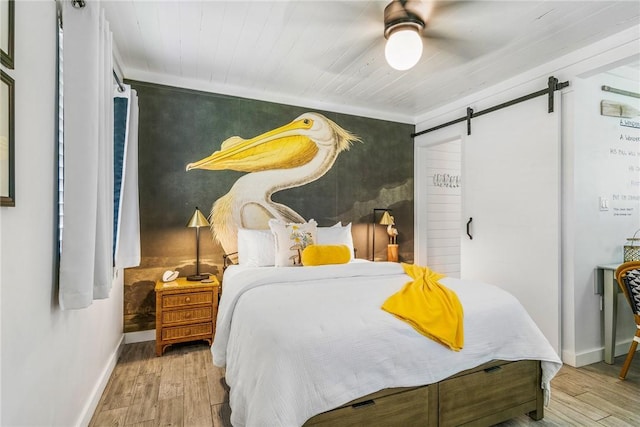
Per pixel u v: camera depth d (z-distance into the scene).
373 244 4.07
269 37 2.45
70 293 1.40
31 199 1.21
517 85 3.09
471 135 3.53
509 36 2.41
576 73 2.62
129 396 2.11
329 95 3.62
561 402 2.08
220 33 2.40
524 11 2.10
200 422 1.85
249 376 1.42
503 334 1.81
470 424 1.70
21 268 1.13
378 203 4.12
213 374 2.41
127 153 2.54
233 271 2.80
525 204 2.96
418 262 4.30
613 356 2.64
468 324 1.73
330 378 1.38
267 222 3.52
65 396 1.52
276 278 2.16
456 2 2.01
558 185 2.70
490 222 3.29
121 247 2.54
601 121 2.76
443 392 1.63
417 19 2.09
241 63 2.88
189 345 2.96
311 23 2.27
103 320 2.22
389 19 2.11
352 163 3.98
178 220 3.17
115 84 2.43
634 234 2.91
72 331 1.61
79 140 1.45
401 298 1.77
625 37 2.33
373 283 2.11
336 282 2.18
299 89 3.45
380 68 2.96
